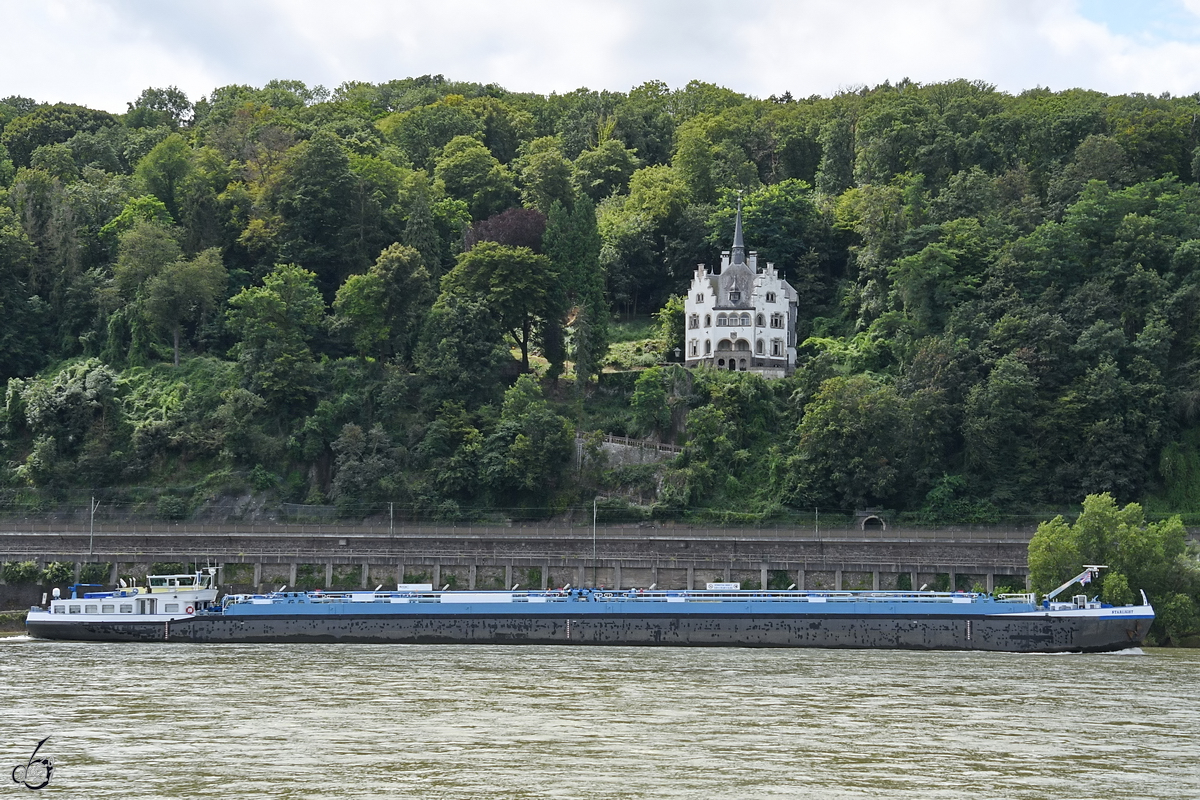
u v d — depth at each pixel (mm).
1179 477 181750
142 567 166500
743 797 70750
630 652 132875
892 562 163750
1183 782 74875
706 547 167125
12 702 98000
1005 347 195500
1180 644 137500
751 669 117875
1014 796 71625
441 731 87250
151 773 75375
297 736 85500
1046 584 139625
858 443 187375
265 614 141500
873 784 73750
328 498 194250
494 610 140625
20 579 163250
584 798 70375
